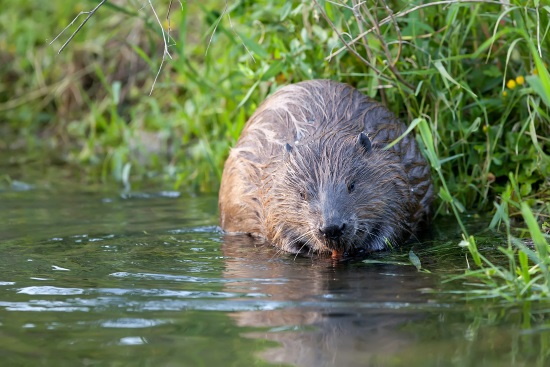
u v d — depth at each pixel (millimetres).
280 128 11070
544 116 10734
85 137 19516
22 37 21594
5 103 21359
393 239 10430
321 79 11734
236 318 7316
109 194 14211
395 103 12227
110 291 8227
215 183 15117
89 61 20422
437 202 11953
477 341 6625
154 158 16531
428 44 11797
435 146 11422
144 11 14984
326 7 12258
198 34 18781
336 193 9969
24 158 17891
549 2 10547
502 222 11062
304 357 6371
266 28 12883
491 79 12047
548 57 11078
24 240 10797
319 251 10148
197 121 15492
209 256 9914
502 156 11789
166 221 12023
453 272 8797
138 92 18906
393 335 6809
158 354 6492
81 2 22031
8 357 6488
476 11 11117
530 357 6277
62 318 7398
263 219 10797
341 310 7480
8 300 7961
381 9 12148
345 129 10766
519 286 7918
